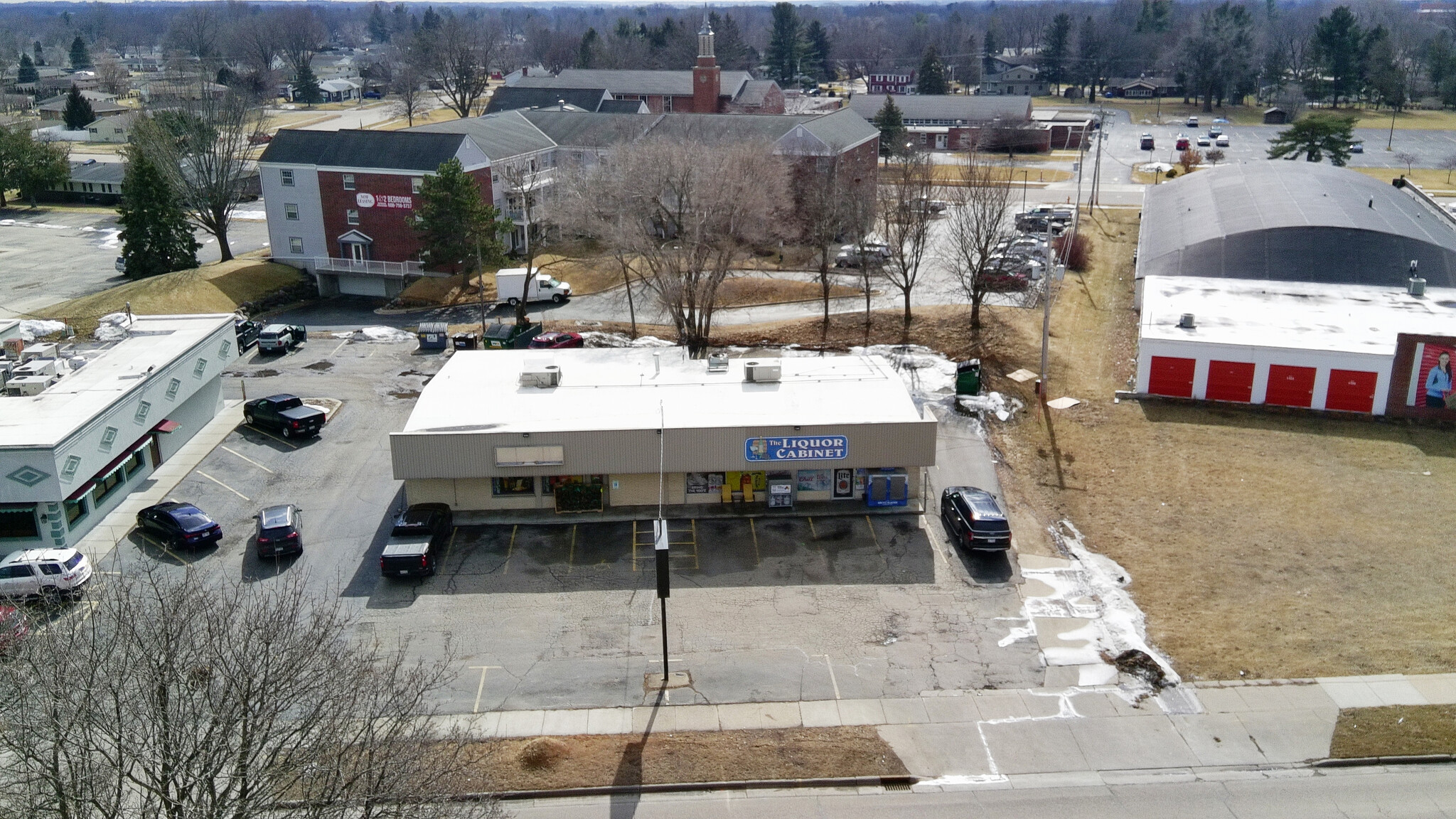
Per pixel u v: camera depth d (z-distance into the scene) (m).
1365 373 49.03
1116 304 68.25
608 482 41.78
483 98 194.62
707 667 32.22
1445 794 26.97
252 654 23.78
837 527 40.62
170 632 23.30
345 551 38.78
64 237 101.12
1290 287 60.28
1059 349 59.22
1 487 37.19
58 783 19.88
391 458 43.09
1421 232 69.62
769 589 36.44
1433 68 183.25
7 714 22.45
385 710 23.98
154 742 22.14
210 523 38.88
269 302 75.00
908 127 142.38
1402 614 34.66
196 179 87.31
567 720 29.80
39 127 166.25
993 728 29.59
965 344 60.03
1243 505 41.94
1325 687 31.17
